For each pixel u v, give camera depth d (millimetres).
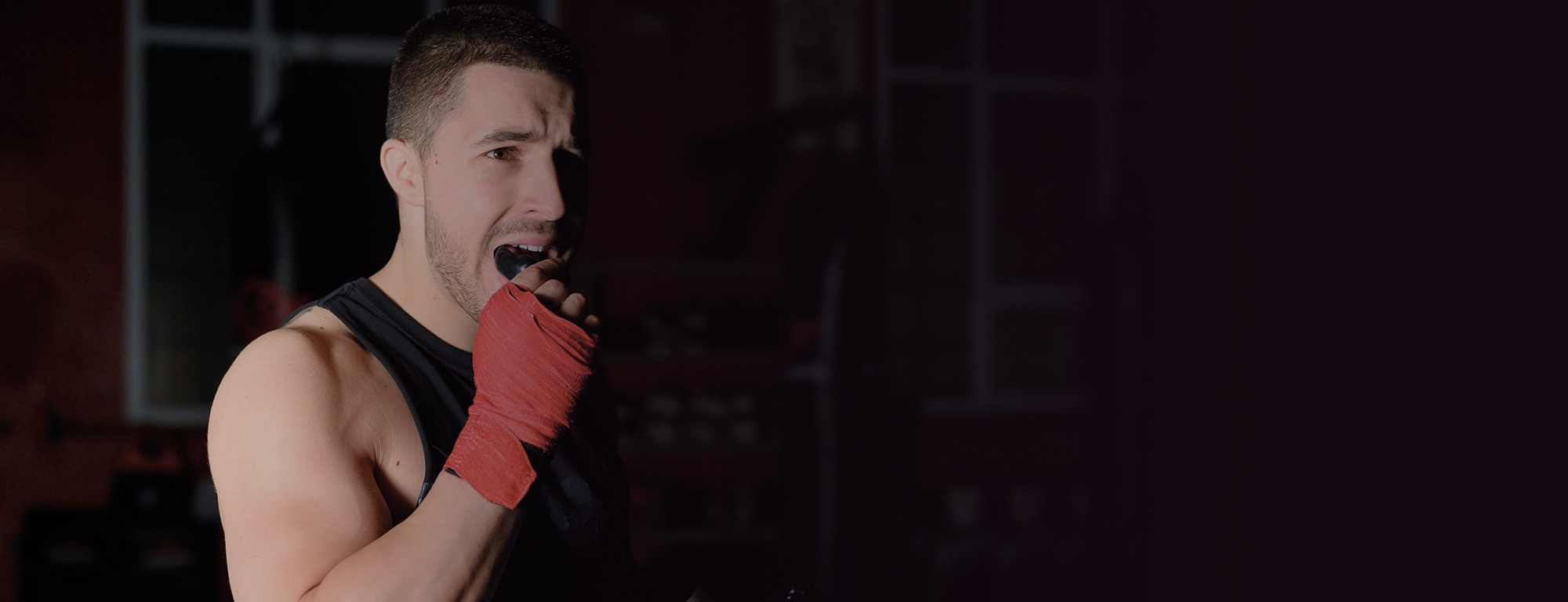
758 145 4238
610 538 889
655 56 4535
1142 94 5301
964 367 5164
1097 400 4473
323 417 692
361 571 604
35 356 3939
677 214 4555
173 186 4293
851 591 3768
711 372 4652
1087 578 4500
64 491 3932
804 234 3961
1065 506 4859
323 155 2578
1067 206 5316
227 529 679
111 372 4035
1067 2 5289
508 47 779
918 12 5109
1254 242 5027
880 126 4836
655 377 4598
